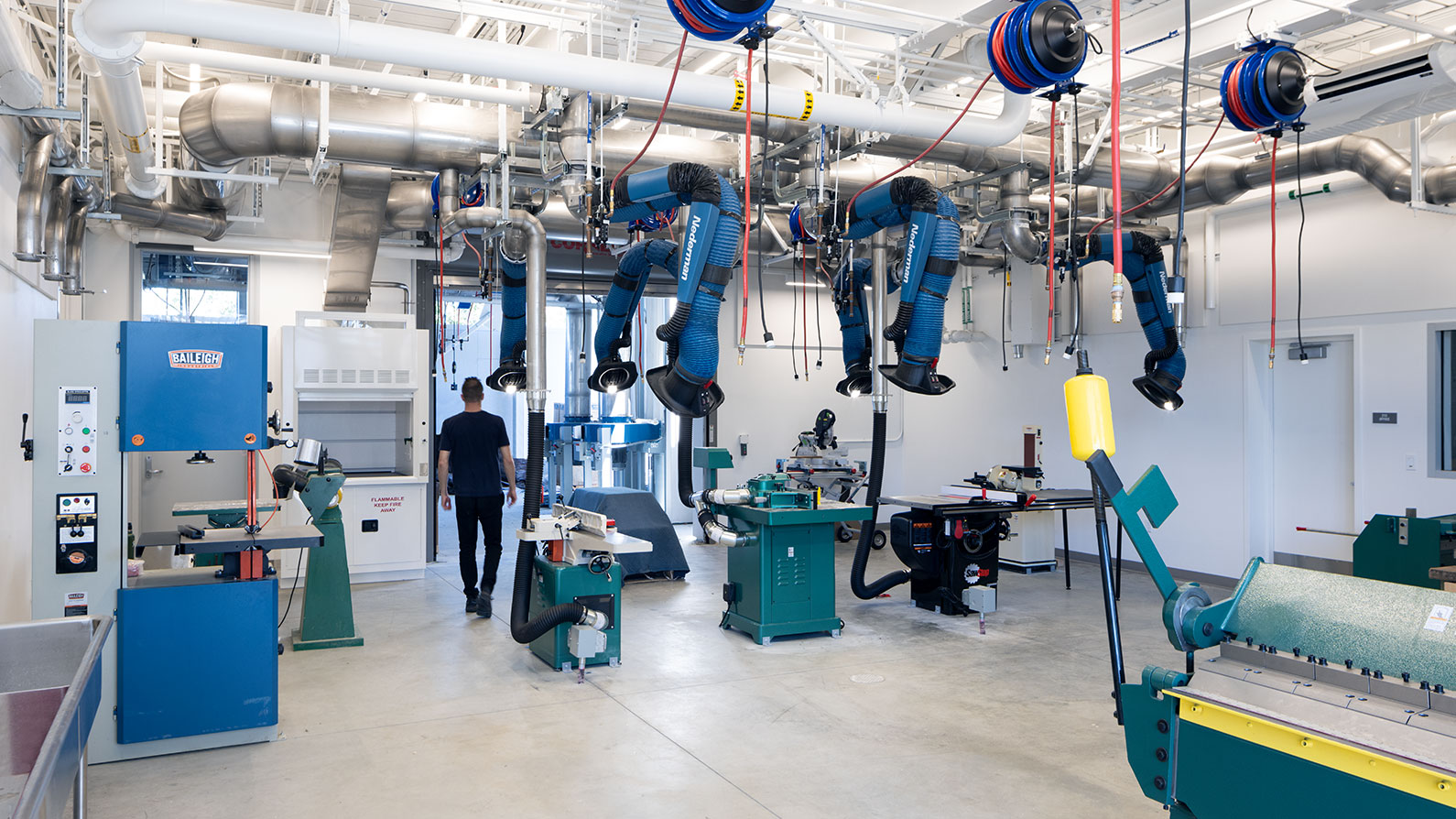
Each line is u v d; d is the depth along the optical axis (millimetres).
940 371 10836
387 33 3803
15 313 5324
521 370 6516
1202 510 8125
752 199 6824
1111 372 8844
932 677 5160
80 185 5824
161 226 6957
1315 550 7551
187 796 3568
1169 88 6074
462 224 5734
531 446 5402
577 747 4098
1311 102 5336
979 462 10297
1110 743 4141
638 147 6129
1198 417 8156
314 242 8141
